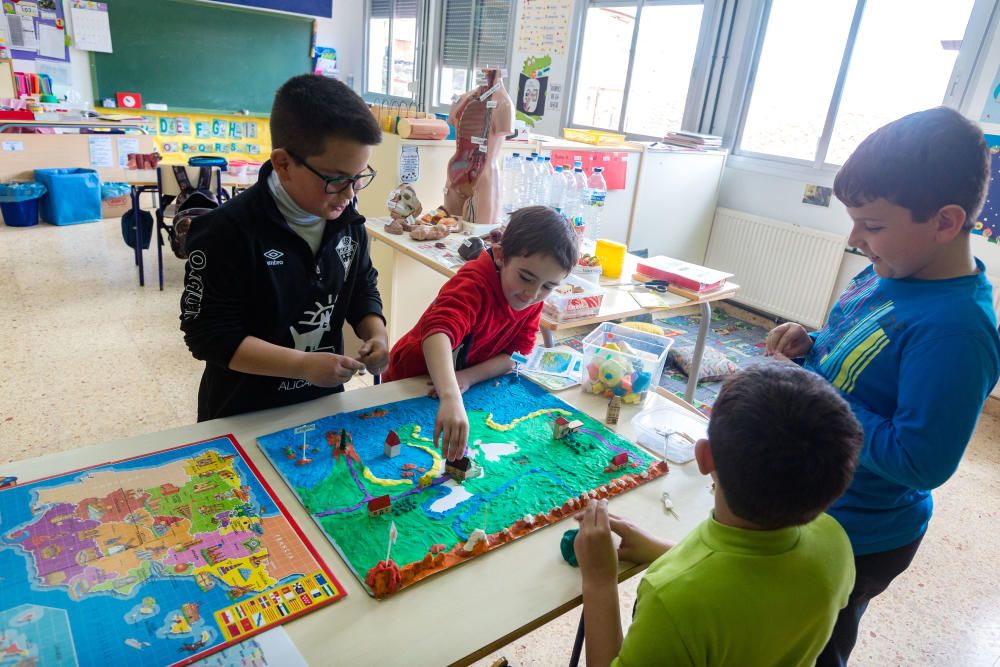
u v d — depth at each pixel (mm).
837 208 3885
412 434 1142
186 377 2795
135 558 802
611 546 846
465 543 889
